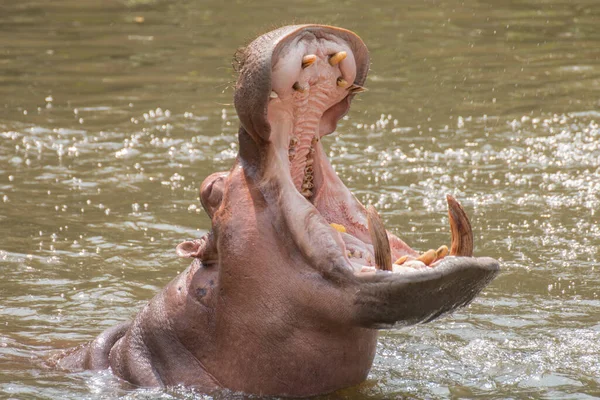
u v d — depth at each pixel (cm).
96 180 3070
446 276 1317
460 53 4788
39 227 2648
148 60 4822
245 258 1498
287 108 1462
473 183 2934
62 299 2159
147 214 2738
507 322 1947
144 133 3597
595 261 2286
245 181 1520
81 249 2477
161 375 1628
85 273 2316
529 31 5284
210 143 3456
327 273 1425
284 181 1468
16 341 1911
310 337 1492
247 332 1523
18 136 3578
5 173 3148
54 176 3117
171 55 4909
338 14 5781
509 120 3634
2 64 4797
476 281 1362
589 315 1975
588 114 3684
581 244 2402
